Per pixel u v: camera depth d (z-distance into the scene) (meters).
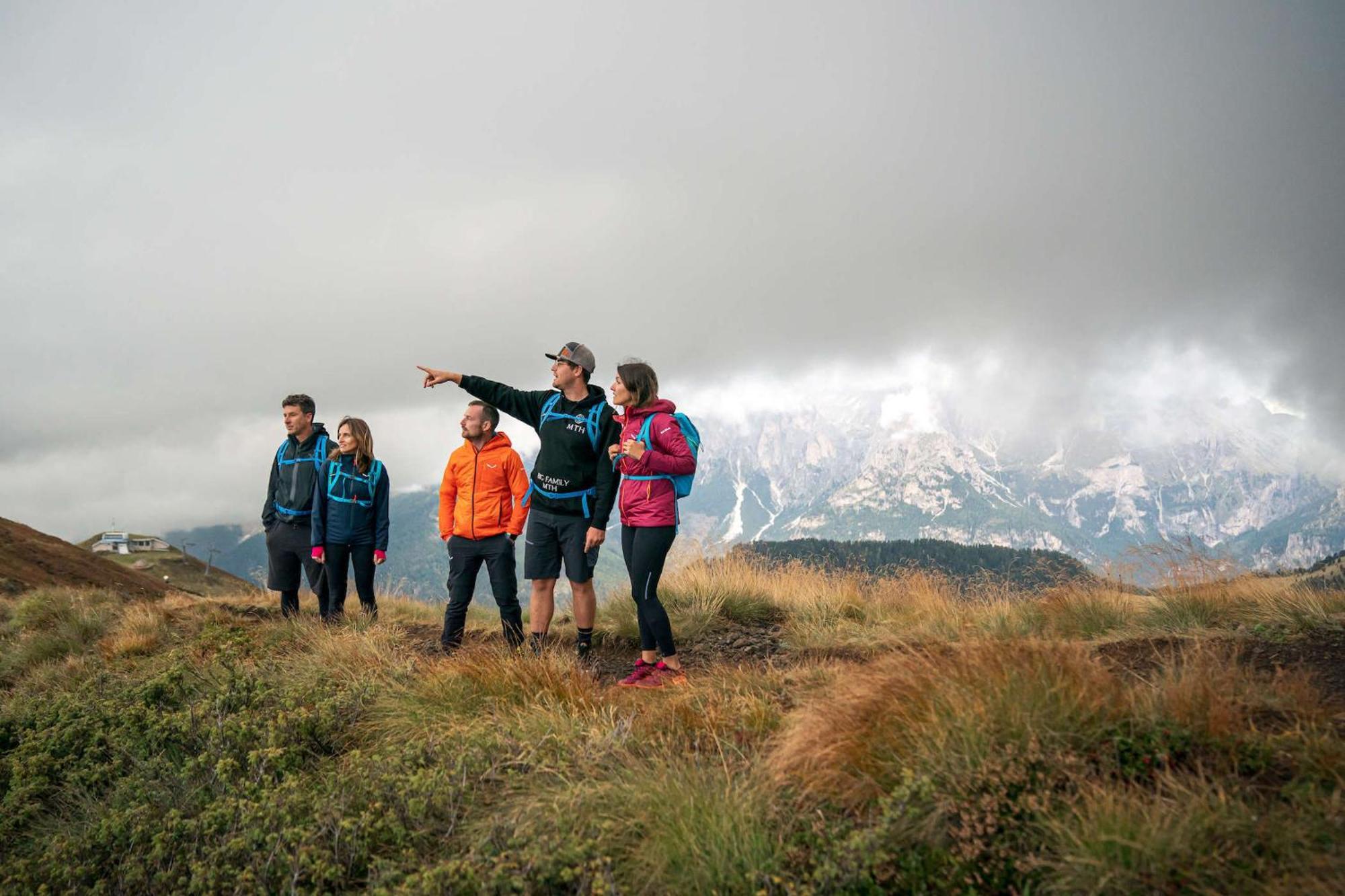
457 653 6.41
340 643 7.21
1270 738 3.35
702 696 5.12
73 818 4.83
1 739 5.87
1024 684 3.65
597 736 4.26
